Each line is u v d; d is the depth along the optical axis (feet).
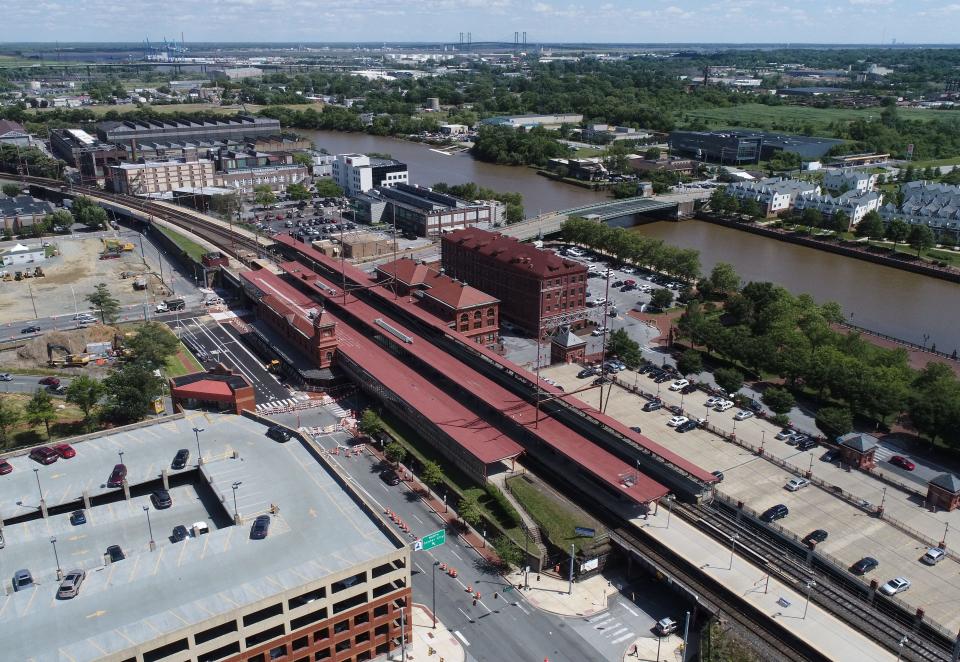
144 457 442.91
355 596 343.05
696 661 360.89
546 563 424.46
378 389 597.93
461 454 499.51
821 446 536.01
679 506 452.76
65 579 328.49
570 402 528.22
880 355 641.40
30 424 555.69
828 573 401.90
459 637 373.40
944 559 408.87
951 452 546.67
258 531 363.56
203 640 309.01
